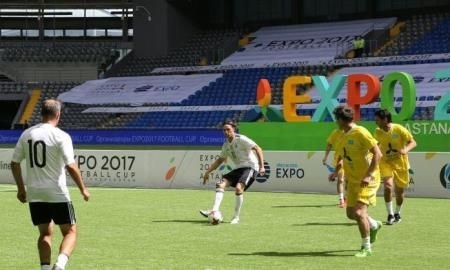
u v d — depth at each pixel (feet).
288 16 156.25
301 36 149.48
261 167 47.37
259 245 36.55
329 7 151.64
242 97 139.13
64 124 146.10
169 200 64.85
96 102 146.61
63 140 25.80
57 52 160.25
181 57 156.66
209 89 143.33
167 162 81.46
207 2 163.53
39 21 167.73
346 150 32.53
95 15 168.45
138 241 38.04
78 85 155.02
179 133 114.73
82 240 38.42
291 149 79.56
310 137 78.54
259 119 115.65
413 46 134.41
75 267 30.14
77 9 167.94
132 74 157.17
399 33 139.54
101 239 38.83
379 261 31.68
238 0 161.38
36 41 167.63
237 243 37.27
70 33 168.96
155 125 138.92
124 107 144.15
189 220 48.44
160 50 158.61
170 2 158.30
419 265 30.71
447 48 130.62
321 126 77.97
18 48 161.89
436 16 139.33
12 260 31.96
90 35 168.76
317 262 31.40
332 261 31.68
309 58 140.36
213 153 79.15
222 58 152.76
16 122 148.97
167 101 142.00
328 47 141.59
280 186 75.56
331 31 146.72
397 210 47.39
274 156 75.97
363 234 33.14
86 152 84.99
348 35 142.72
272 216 50.90
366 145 32.01
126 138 120.47
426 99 117.50
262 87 94.63
